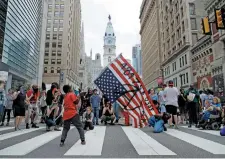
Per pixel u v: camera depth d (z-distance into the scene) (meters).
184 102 11.87
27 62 32.19
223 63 25.59
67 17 62.12
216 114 8.68
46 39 60.75
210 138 6.29
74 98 5.22
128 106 5.16
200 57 33.34
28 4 31.02
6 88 24.61
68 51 62.94
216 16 10.70
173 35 47.00
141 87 5.28
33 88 9.39
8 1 23.45
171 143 5.41
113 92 5.21
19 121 8.43
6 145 5.07
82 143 5.23
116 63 5.35
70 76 65.56
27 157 3.84
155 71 65.31
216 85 27.14
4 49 23.25
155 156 3.96
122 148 4.74
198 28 37.59
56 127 8.28
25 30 30.33
